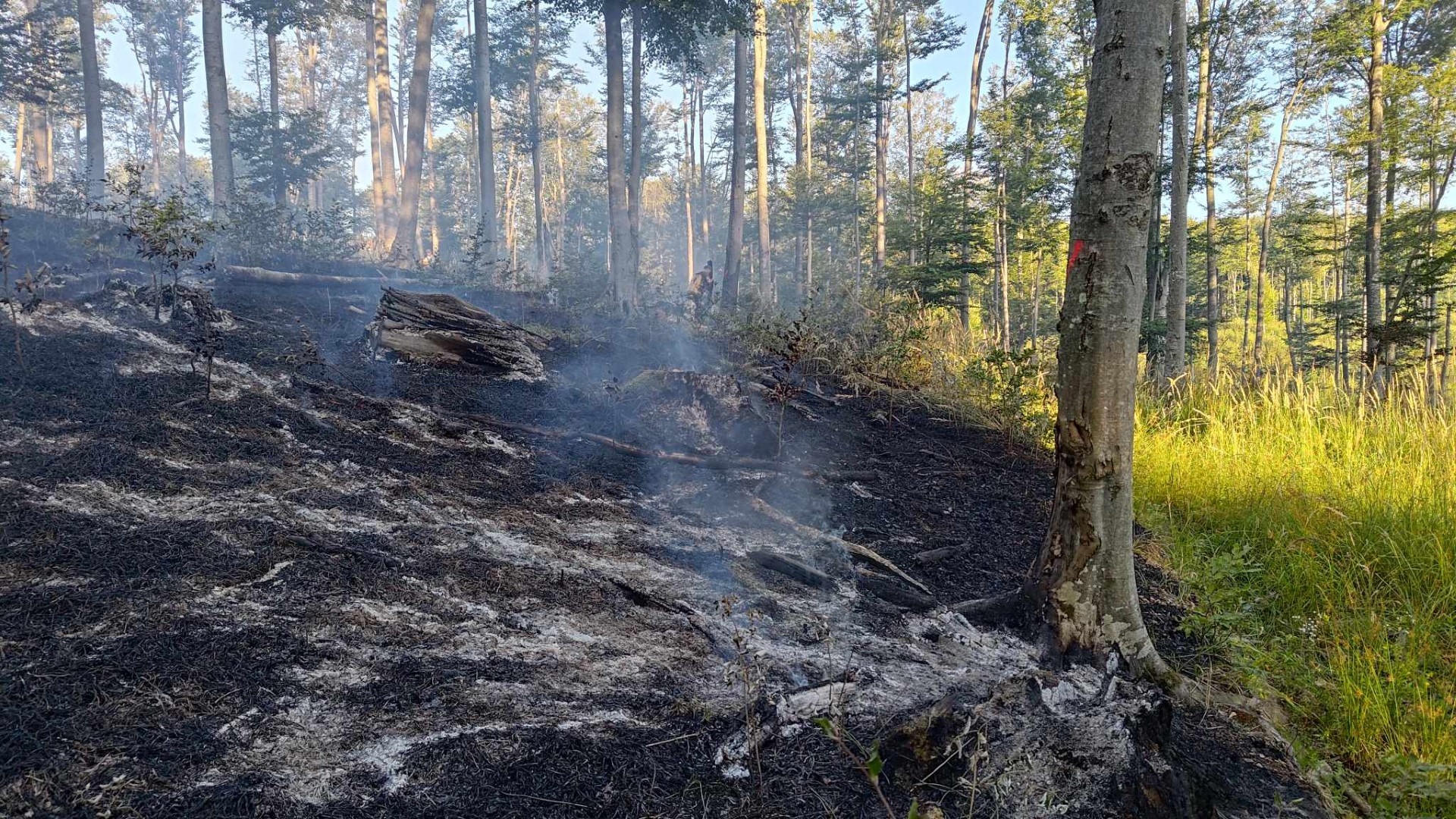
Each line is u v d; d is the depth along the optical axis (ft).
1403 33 62.08
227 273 28.37
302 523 10.72
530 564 11.14
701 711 7.88
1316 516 17.19
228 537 9.78
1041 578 10.93
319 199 133.18
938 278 44.42
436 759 6.53
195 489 11.00
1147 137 9.69
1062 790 6.99
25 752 5.64
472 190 166.40
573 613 9.93
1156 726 7.96
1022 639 11.33
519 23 91.97
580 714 7.58
